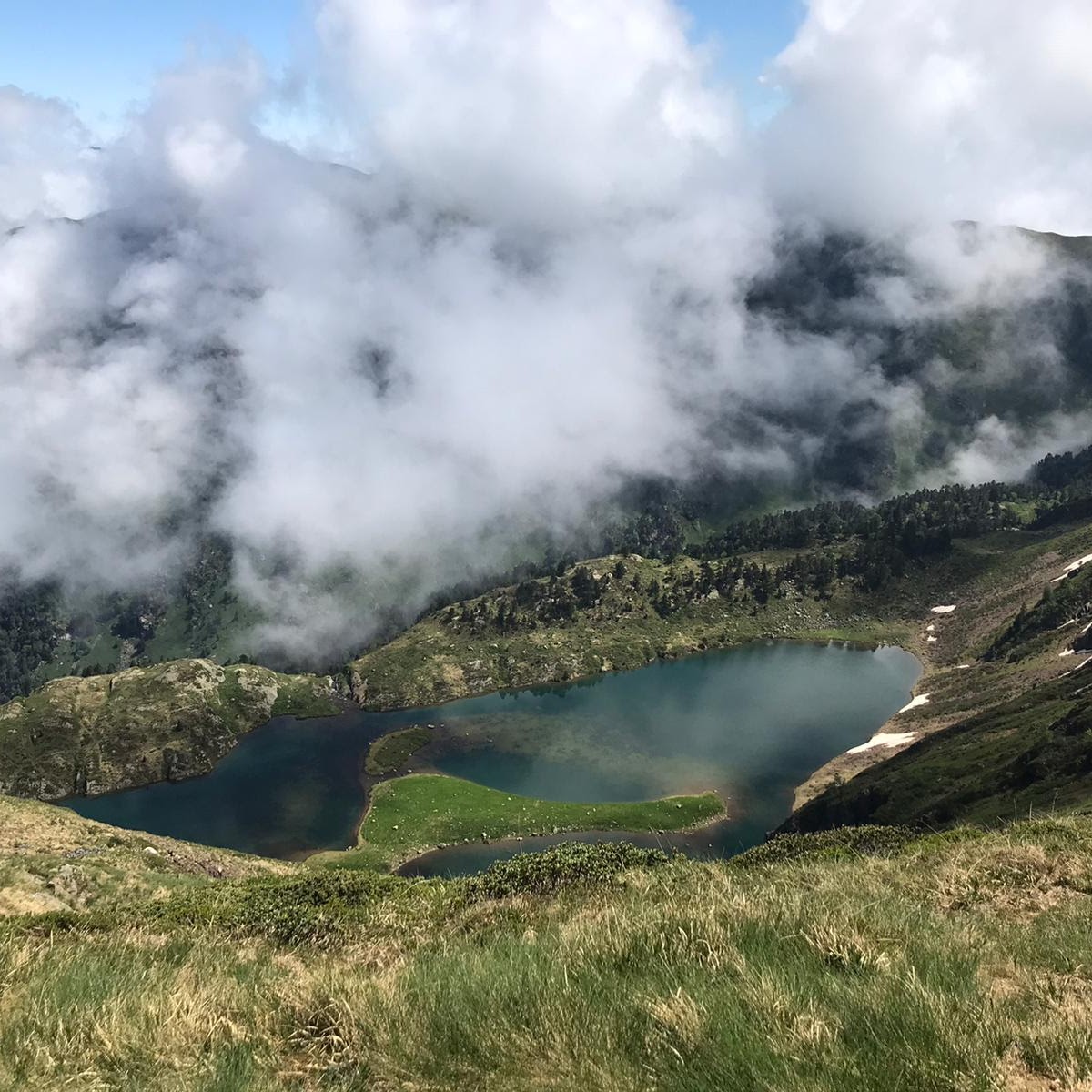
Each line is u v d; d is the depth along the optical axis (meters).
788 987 7.11
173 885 37.66
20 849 45.31
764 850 27.25
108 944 12.48
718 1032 6.24
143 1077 6.98
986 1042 6.18
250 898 22.11
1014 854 15.02
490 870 20.97
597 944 9.09
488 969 8.46
